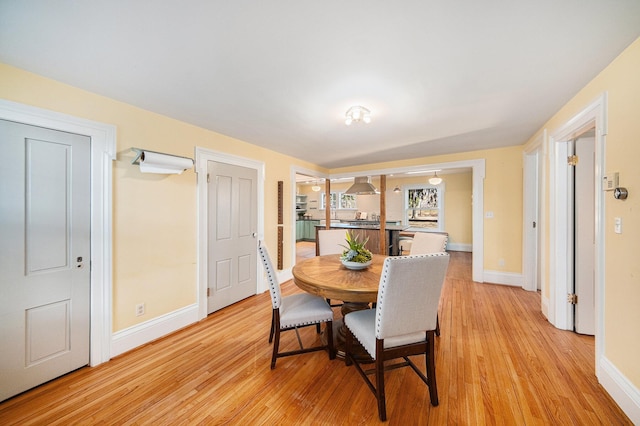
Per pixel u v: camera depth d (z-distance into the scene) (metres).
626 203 1.50
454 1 1.13
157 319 2.41
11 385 1.61
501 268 3.94
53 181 1.78
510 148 3.81
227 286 3.19
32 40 1.37
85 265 1.94
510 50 1.49
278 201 4.06
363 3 1.14
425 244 2.87
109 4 1.13
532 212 3.65
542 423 1.41
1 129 1.58
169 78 1.79
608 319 1.65
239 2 1.13
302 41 1.41
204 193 2.86
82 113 1.93
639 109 1.41
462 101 2.17
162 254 2.46
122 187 2.17
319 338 2.39
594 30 1.32
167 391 1.68
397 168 4.78
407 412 1.50
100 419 1.46
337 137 3.22
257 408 1.54
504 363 1.96
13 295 1.62
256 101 2.16
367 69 1.68
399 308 1.46
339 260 2.69
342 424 1.42
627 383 1.46
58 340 1.81
